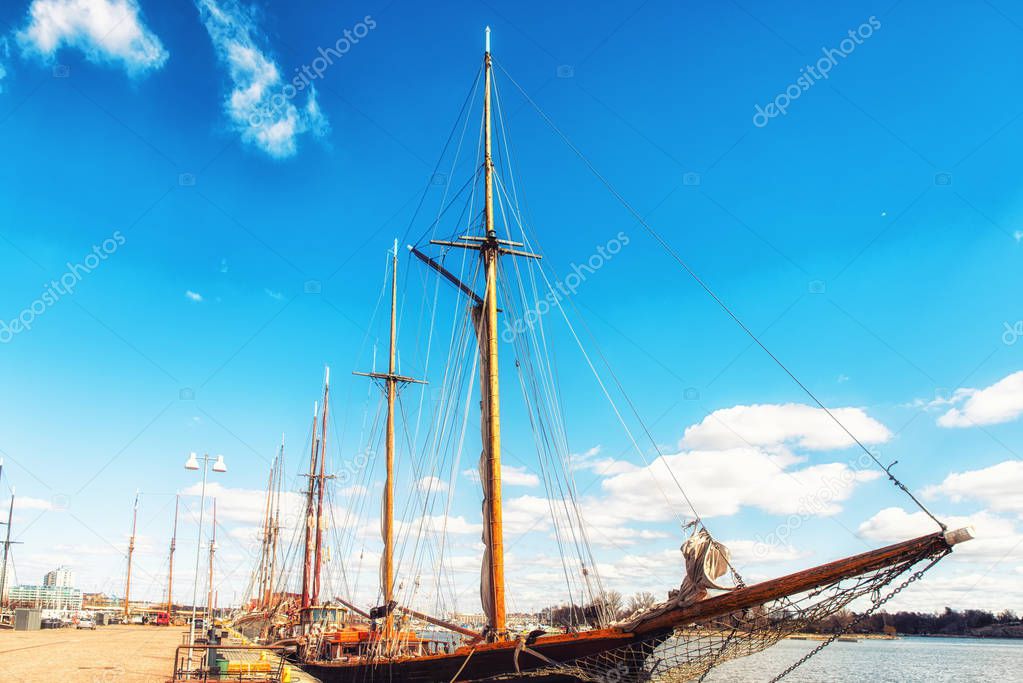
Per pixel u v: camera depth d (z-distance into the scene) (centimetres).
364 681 3102
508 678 2284
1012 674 8150
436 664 2556
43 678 3048
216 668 3412
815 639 18288
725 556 1938
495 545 2644
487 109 3459
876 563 1720
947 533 1638
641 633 2061
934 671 8575
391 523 4459
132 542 12450
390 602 3344
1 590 8625
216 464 4462
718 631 1983
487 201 3297
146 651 4847
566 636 2158
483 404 2914
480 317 3275
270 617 7612
